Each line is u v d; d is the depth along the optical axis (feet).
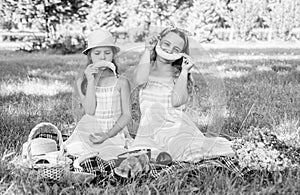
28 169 10.36
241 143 12.09
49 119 16.66
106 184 10.37
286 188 9.86
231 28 68.28
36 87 24.21
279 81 26.08
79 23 57.98
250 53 46.60
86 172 10.75
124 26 61.36
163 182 10.03
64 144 12.48
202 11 60.64
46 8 50.06
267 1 69.51
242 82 25.81
